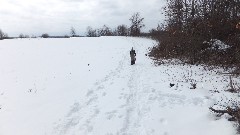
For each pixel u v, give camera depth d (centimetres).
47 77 1775
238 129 762
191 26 2066
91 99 1217
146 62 2209
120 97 1229
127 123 936
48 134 864
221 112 871
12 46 4222
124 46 3931
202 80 1333
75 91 1349
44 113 1047
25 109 1110
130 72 1823
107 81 1579
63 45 4272
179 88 1245
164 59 2117
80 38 5784
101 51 3294
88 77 1697
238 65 1458
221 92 1108
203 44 1872
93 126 920
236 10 1877
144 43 4494
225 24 1870
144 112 1022
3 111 1101
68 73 1873
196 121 879
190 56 1856
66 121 959
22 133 876
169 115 962
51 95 1298
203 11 2067
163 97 1161
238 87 1128
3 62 2642
